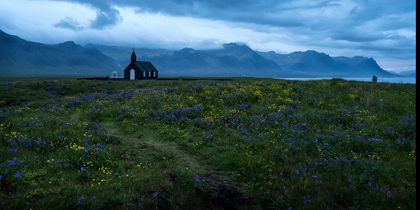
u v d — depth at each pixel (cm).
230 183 978
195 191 899
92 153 1116
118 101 2605
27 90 3569
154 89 3322
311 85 3022
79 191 816
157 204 799
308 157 1158
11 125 1609
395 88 2983
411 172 1009
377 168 1038
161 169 1037
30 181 858
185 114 1903
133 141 1448
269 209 845
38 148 1156
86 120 1973
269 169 1045
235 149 1245
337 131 1459
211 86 3062
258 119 1716
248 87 2864
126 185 884
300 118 1736
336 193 886
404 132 1454
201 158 1195
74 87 3997
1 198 749
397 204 824
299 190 909
